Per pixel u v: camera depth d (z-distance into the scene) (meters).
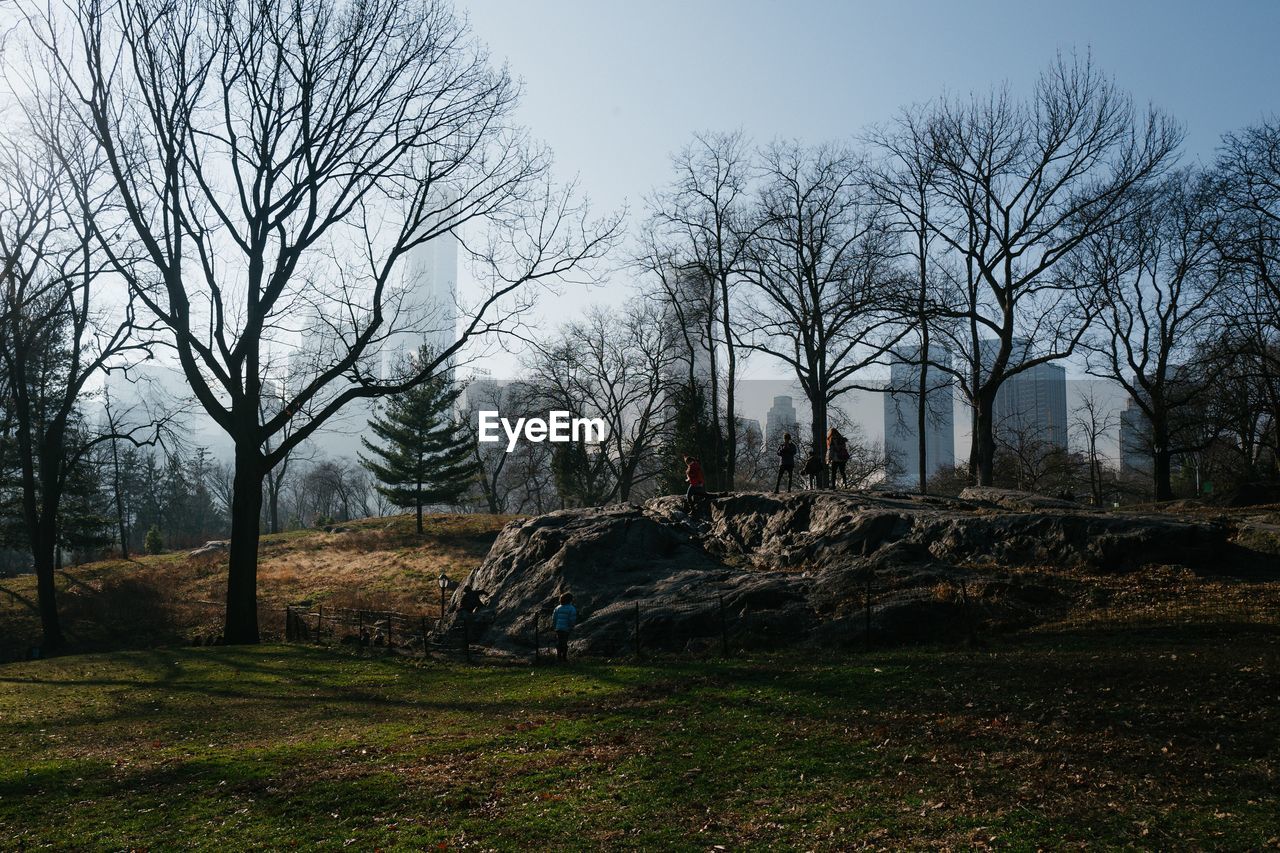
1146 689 13.16
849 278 45.47
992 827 8.98
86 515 58.94
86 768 13.95
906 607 20.02
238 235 28.81
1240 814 8.84
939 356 47.62
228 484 109.69
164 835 10.67
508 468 91.81
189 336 28.06
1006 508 28.62
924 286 44.09
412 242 29.92
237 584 29.61
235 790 12.40
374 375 32.44
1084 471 85.50
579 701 16.92
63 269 33.38
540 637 25.30
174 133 27.00
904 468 80.88
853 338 45.34
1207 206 43.38
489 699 18.33
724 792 10.80
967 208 42.34
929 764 11.12
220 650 27.78
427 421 63.09
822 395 45.81
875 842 8.93
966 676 15.10
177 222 27.66
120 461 92.50
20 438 38.00
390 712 17.83
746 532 29.75
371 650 27.34
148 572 52.88
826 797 10.32
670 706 15.50
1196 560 21.36
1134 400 53.72
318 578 49.38
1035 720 12.38
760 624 21.59
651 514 32.50
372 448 64.44
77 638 39.06
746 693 15.72
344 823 10.68
